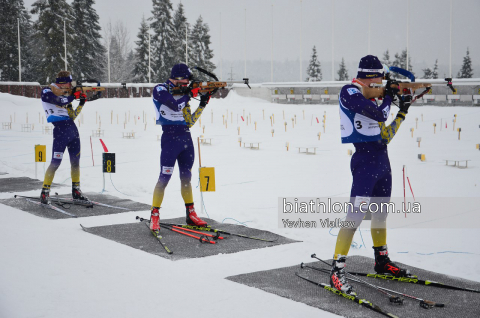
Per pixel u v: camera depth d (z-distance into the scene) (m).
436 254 5.03
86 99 7.42
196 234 5.74
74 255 4.74
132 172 12.16
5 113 33.84
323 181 10.75
